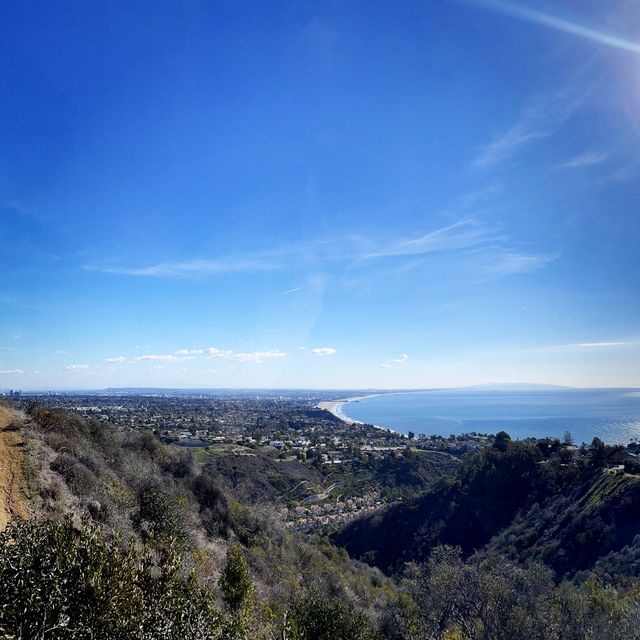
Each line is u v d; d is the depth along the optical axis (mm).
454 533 57344
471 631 23547
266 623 17172
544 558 43562
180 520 22016
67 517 8680
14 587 6926
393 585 45344
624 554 37812
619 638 21078
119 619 7316
